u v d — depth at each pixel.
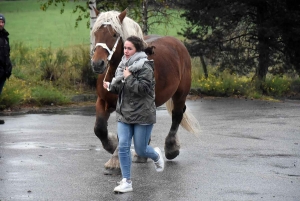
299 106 17.56
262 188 7.52
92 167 8.63
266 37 22.86
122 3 18.84
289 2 23.61
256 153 9.88
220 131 12.23
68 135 11.44
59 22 55.75
